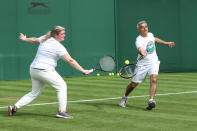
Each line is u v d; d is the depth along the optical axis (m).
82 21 16.66
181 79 14.91
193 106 8.33
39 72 6.84
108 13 17.20
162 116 7.17
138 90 11.33
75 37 16.52
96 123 6.57
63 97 6.96
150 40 8.01
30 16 15.61
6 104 8.96
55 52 6.82
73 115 7.32
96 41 16.98
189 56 18.22
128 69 8.09
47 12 15.91
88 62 16.84
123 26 17.50
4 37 15.20
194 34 18.16
